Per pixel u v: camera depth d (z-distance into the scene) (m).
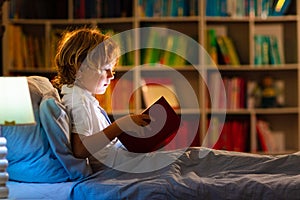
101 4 5.09
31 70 5.00
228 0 5.14
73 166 2.50
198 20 5.10
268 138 5.23
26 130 2.54
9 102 2.21
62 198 2.32
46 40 5.04
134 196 2.18
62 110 2.49
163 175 2.34
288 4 5.21
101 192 2.22
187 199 2.18
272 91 5.22
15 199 2.25
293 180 2.23
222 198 2.17
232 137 5.18
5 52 4.92
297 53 5.19
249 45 5.25
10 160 2.58
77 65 2.60
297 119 5.30
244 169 2.52
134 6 5.05
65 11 5.15
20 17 5.04
